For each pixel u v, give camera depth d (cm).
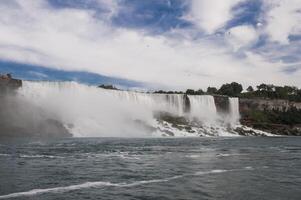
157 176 2170
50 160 2964
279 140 7381
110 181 1983
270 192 1727
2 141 5494
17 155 3316
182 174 2256
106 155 3462
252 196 1641
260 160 3147
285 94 16288
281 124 12556
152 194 1662
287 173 2345
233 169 2512
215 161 3022
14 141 5519
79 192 1683
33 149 4000
